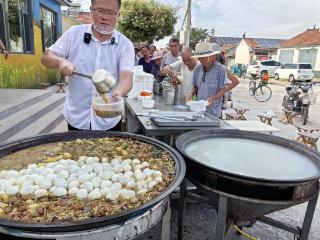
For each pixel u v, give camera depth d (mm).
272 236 2385
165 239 1690
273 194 1405
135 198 1234
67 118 2215
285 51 27328
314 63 23562
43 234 1004
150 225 1212
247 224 1995
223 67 3270
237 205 1525
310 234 2445
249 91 13133
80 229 1025
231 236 2328
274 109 9023
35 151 1764
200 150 1917
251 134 2188
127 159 1658
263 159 1814
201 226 2461
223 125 2426
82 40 2023
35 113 4469
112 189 1326
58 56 1944
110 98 1750
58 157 1667
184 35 7152
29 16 8016
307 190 1474
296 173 1618
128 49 2141
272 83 18391
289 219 2688
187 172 1677
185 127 2266
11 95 5465
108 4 1802
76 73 1673
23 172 1458
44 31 9500
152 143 1909
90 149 1817
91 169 1527
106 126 2248
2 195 1238
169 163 1600
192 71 3785
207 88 3324
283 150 1990
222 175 1447
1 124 3656
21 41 7621
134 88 3750
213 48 3234
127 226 1109
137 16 16516
